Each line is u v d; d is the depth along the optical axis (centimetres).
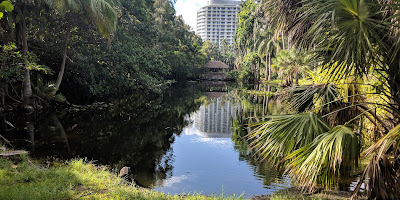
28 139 891
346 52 343
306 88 488
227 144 928
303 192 454
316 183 390
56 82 1568
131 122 1295
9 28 1231
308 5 379
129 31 2345
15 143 831
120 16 2228
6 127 1047
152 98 2383
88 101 1870
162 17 4303
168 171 651
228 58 8512
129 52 2039
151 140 967
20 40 1339
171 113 1658
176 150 846
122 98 2198
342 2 327
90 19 1481
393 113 409
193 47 5372
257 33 4075
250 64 4747
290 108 495
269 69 4353
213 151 833
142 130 1133
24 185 438
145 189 504
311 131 401
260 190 533
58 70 1756
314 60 433
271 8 471
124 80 2111
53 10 1417
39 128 1060
